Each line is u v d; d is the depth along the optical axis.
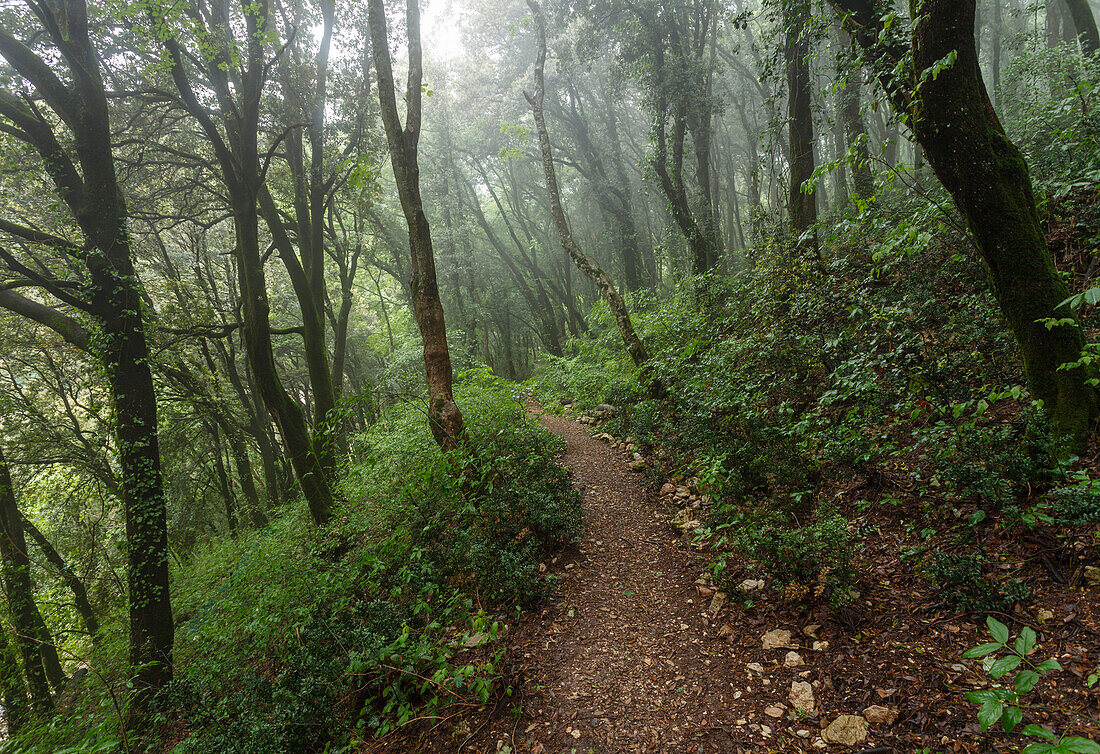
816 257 7.68
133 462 7.90
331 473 10.73
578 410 12.80
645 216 26.45
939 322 5.79
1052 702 2.49
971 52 3.58
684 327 10.35
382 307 27.19
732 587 4.25
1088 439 3.60
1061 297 3.73
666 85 13.07
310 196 13.22
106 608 13.45
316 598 5.75
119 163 11.98
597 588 4.84
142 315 8.36
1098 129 5.87
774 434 5.87
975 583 3.25
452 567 5.31
